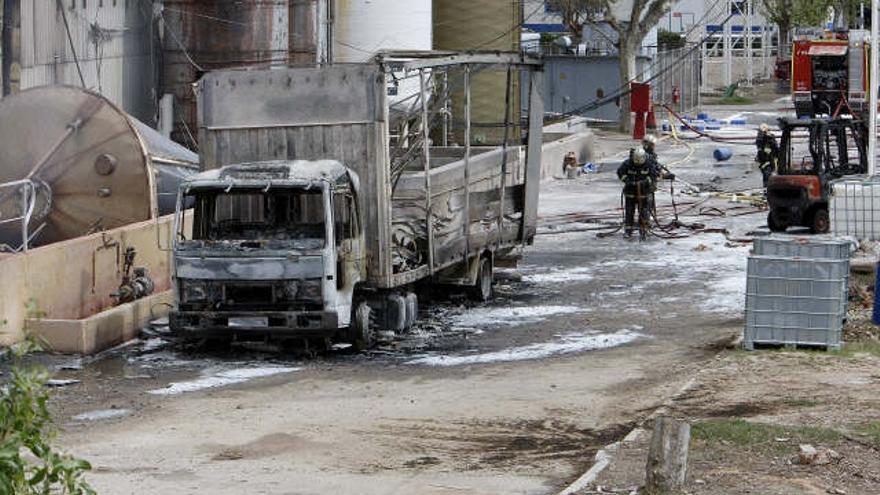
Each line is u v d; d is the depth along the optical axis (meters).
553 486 18.73
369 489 18.53
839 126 46.94
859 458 19.25
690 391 24.31
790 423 21.23
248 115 31.14
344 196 29.42
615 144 82.25
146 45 51.28
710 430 20.34
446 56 34.09
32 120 35.97
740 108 107.38
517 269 41.47
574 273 40.56
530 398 24.78
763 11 125.31
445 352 29.52
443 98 34.50
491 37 71.06
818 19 116.50
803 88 63.88
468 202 34.56
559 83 93.06
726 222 50.75
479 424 22.83
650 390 25.33
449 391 25.47
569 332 31.72
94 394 25.42
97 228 35.84
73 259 30.75
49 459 10.88
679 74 102.75
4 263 28.17
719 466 18.70
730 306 34.88
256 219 29.56
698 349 29.31
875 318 30.22
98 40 47.47
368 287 30.47
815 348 27.84
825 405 22.78
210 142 31.34
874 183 38.25
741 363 26.61
